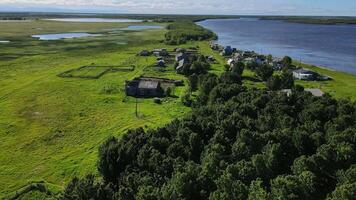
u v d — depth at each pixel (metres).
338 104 86.50
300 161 55.09
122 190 50.97
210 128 71.75
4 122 97.44
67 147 81.88
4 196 62.06
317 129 71.19
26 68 166.38
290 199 45.84
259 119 75.81
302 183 48.78
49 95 123.06
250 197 45.41
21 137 87.56
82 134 89.56
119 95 123.94
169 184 52.31
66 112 106.06
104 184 56.88
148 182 53.34
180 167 55.62
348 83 144.62
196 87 127.94
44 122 97.94
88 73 156.25
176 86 137.50
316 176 52.16
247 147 61.06
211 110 84.00
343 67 182.88
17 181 66.81
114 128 93.19
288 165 59.72
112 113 105.56
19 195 62.25
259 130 72.50
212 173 52.91
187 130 67.94
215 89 101.88
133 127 93.31
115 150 64.56
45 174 69.00
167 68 170.75
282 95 90.50
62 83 138.62
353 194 44.12
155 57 199.88
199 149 64.69
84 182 53.91
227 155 62.59
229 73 123.62
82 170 69.81
